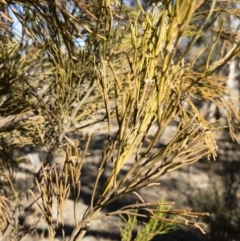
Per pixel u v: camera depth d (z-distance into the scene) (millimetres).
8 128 2990
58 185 1605
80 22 1497
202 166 12766
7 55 2848
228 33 2822
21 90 2982
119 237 8727
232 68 6066
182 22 1117
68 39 1587
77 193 1514
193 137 1368
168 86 1246
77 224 1501
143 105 1347
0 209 2559
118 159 1382
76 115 3047
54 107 2934
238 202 8172
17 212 2531
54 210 7289
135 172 1438
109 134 1439
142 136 1366
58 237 7750
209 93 2082
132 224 2680
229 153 8539
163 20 1243
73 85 2994
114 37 2646
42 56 3137
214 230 7918
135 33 1379
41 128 3074
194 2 1090
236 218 7824
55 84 2998
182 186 10516
